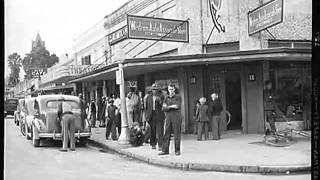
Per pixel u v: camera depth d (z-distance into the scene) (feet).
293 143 41.91
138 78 70.95
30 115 53.83
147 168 32.96
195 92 55.67
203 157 34.96
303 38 54.19
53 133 47.11
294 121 53.06
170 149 40.70
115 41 54.24
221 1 54.44
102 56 88.07
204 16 55.31
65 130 44.65
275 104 44.80
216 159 33.71
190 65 54.90
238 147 40.34
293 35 54.03
